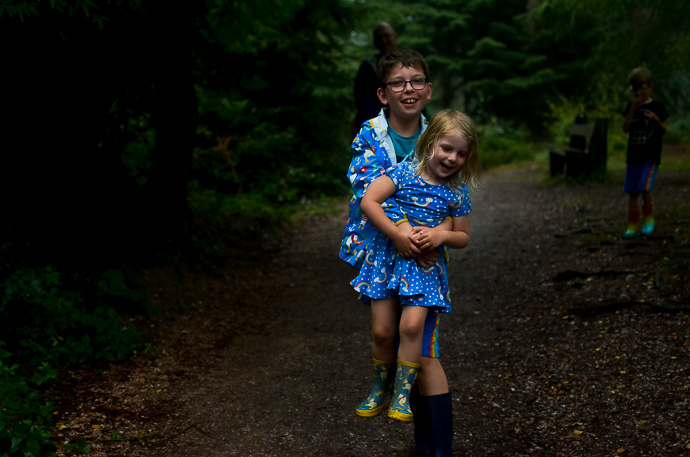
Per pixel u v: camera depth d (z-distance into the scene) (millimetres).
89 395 3359
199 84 5824
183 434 3047
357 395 3520
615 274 4816
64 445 2791
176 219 5594
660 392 3084
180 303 4898
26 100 4258
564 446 2812
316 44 10633
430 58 19406
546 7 10602
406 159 2676
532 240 6512
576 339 3914
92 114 4652
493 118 19172
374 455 2871
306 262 6469
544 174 11742
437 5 19953
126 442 2922
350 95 10523
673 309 3906
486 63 19125
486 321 4531
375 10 10867
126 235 5254
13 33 3691
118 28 4129
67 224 4789
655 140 5523
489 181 11891
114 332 3879
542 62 19312
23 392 3121
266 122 9875
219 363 3994
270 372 3857
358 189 2635
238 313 4941
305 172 9875
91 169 5027
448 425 2533
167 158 5492
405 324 2449
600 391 3230
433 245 2434
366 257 2605
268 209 8141
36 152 4578
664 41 11477
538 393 3350
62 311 3730
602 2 9758
